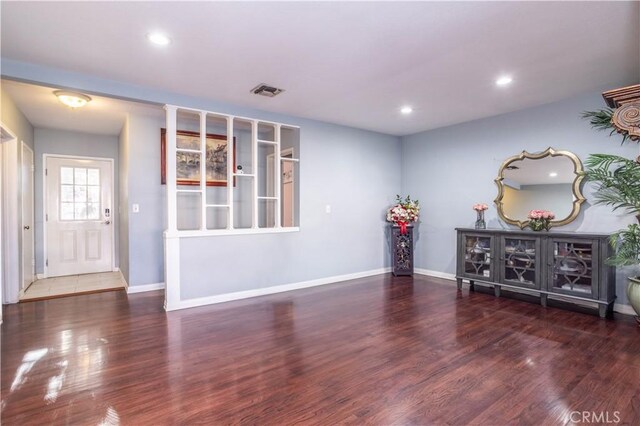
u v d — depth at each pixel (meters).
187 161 4.80
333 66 2.94
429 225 5.41
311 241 4.75
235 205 5.21
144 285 4.51
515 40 2.50
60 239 5.46
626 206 3.38
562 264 3.62
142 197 4.51
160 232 4.64
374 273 5.53
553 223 3.93
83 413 1.83
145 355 2.54
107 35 2.40
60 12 2.11
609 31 2.36
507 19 2.22
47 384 2.12
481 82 3.32
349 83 3.34
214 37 2.44
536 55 2.74
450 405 1.90
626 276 3.48
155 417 1.79
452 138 5.05
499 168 4.48
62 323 3.24
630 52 2.68
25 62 2.82
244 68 2.98
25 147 4.56
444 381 2.15
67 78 3.02
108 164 5.80
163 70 3.01
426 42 2.53
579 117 3.74
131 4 2.03
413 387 2.09
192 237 3.76
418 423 1.74
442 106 4.10
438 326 3.14
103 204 5.78
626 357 2.47
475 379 2.18
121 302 3.96
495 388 2.07
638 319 3.11
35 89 3.49
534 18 2.21
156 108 4.20
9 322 3.27
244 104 4.02
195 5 2.05
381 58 2.79
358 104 4.02
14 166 3.92
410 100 3.89
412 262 5.39
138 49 2.61
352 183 5.21
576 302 3.88
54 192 5.41
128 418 1.79
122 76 3.15
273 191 5.45
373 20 2.23
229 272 4.02
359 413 1.83
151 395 2.00
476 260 4.41
